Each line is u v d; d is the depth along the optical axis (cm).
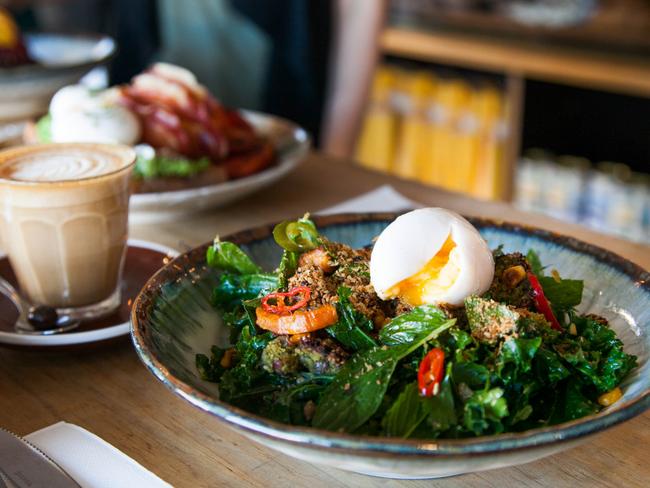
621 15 138
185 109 76
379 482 38
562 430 31
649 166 137
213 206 68
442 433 35
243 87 133
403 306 40
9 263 57
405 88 156
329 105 125
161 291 42
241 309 44
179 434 41
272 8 114
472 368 36
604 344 41
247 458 39
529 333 37
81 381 45
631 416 32
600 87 131
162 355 38
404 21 162
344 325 39
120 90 78
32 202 48
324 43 118
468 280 39
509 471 38
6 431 37
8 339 44
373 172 82
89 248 50
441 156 155
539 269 48
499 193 149
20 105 92
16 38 110
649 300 43
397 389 37
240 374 39
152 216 66
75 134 71
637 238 133
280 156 80
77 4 161
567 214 141
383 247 40
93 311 51
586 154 145
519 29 147
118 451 37
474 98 148
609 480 37
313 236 45
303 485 37
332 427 35
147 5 127
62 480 34
